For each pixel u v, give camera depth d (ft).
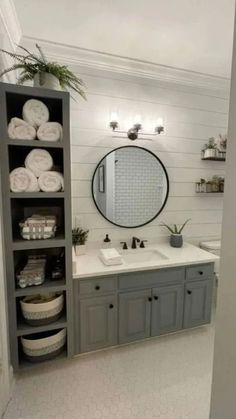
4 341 4.67
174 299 6.68
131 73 7.22
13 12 5.01
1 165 4.62
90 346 6.00
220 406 2.58
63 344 5.81
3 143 4.59
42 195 4.97
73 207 7.20
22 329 5.28
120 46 6.29
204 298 7.03
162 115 7.77
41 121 4.89
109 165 7.39
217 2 4.78
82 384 5.27
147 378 5.46
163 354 6.23
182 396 5.00
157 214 8.16
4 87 4.47
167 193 8.18
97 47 6.34
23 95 4.71
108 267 6.02
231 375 2.40
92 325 5.94
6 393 4.74
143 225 8.02
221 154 8.28
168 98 7.78
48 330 5.57
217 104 8.43
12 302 5.08
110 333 6.14
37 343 5.42
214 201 8.93
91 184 7.28
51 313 5.49
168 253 7.29
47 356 5.55
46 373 5.55
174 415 4.59
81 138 7.02
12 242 4.90
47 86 4.79
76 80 5.29
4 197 4.72
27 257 6.31
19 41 5.96
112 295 6.03
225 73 7.70
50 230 5.24
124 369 5.72
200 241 8.91
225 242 2.38
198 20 5.29
